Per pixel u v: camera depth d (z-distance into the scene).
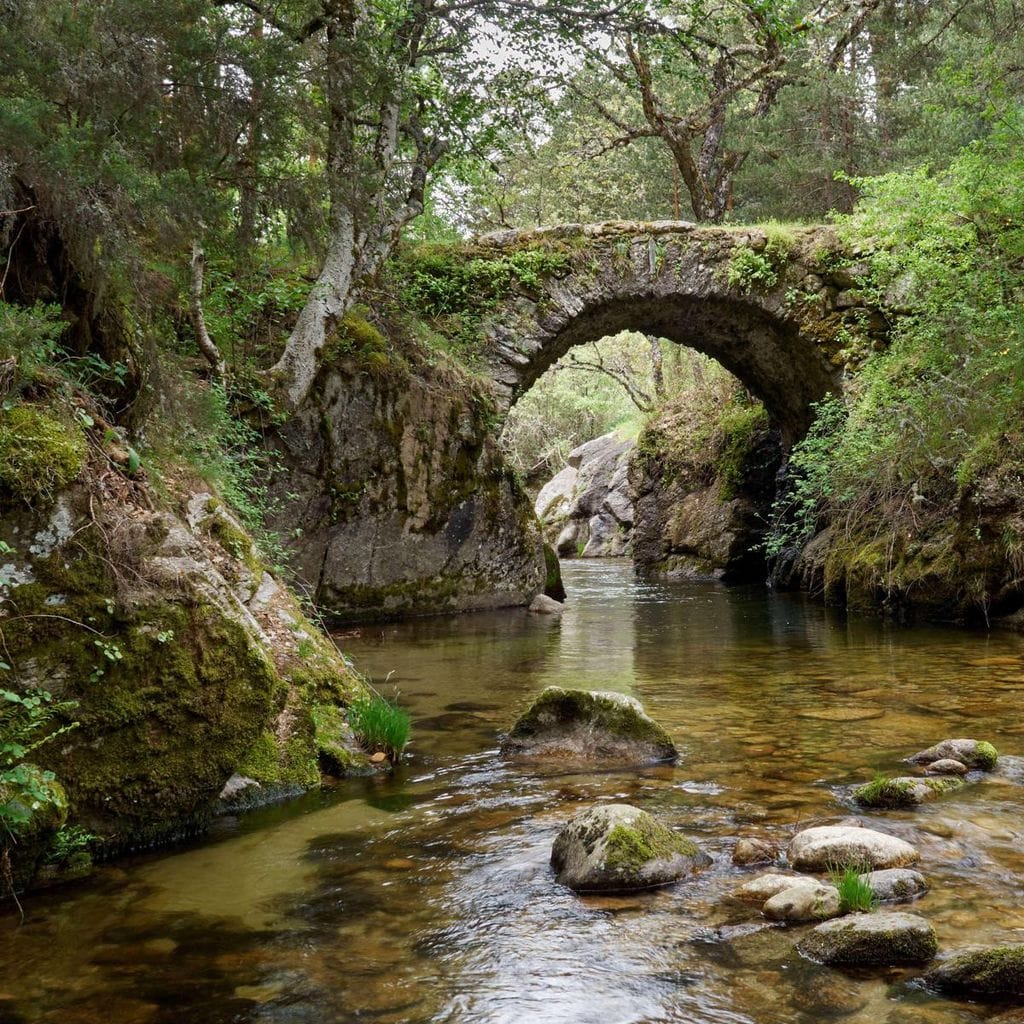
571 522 30.72
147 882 3.09
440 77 11.20
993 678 6.47
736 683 6.62
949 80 11.74
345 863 3.27
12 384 3.52
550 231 13.64
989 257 10.89
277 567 7.09
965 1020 2.11
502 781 4.29
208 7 5.42
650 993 2.28
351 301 10.20
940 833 3.37
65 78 4.49
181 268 7.75
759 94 20.56
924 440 10.43
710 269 13.70
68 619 3.25
